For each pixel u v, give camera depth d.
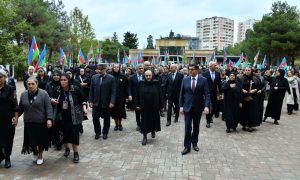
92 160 6.67
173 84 10.63
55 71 6.75
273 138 8.87
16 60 20.64
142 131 8.05
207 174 5.91
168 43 58.16
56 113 6.53
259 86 9.62
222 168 6.26
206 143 8.19
